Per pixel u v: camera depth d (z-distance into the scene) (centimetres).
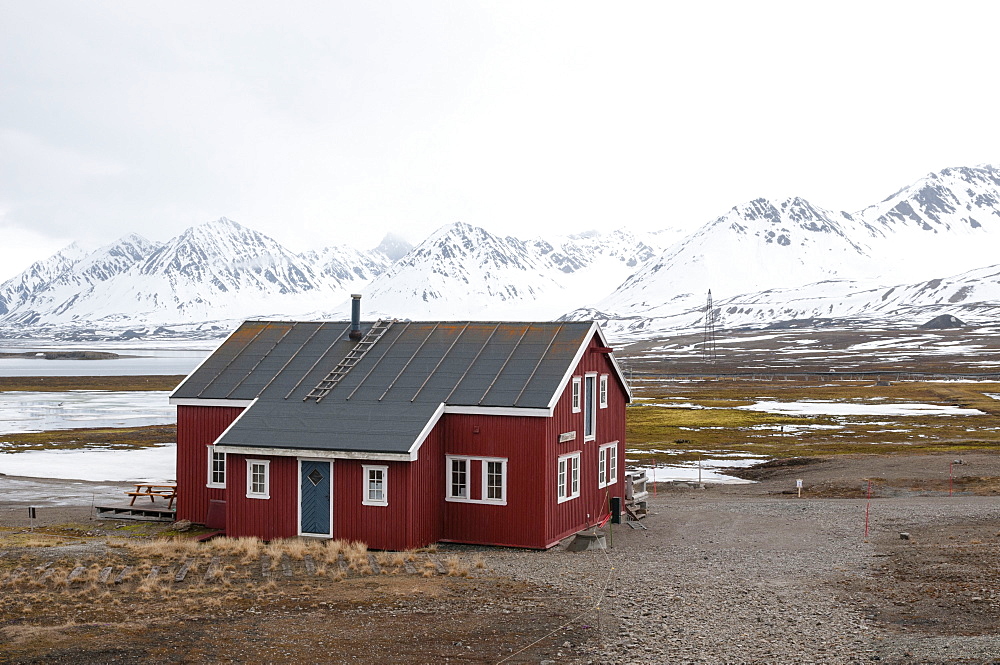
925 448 7200
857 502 4719
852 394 13625
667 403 12262
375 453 3347
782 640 2194
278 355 4175
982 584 2653
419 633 2233
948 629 2239
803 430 8712
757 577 2883
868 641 2172
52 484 5625
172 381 18500
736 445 7606
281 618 2342
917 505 4522
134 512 4288
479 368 3756
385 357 3984
